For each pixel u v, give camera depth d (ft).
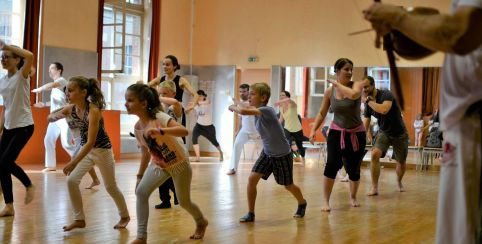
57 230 14.47
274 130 16.12
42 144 32.99
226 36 44.62
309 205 19.97
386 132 23.18
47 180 24.73
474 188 5.99
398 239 14.64
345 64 18.12
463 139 5.99
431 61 38.04
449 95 6.12
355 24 41.04
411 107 48.93
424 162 38.86
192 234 14.42
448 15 5.36
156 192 21.79
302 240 14.16
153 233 14.49
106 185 14.53
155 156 12.64
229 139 43.93
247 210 18.45
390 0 38.91
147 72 42.16
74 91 13.71
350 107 18.13
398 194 23.94
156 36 42.32
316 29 42.22
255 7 43.91
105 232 14.35
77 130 14.66
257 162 16.52
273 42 43.39
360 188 25.88
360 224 16.63
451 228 6.08
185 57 45.16
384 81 41.86
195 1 45.42
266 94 16.21
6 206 16.22
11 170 16.16
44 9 34.53
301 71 47.50
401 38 6.15
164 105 18.31
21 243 12.98
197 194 21.93
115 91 40.78
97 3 37.78
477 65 5.83
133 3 41.45
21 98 15.98
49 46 34.78
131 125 41.81
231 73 44.11
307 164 37.60
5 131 16.14
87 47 37.19
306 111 47.34
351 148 18.62
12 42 33.96
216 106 44.50
